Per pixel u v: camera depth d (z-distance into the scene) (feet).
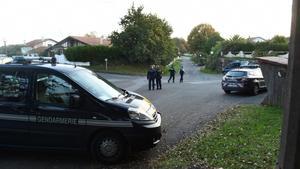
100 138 23.39
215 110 47.26
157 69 85.87
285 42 221.05
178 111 46.44
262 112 42.47
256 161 21.84
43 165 23.21
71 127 23.43
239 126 32.96
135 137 23.08
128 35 182.19
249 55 211.82
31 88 24.14
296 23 13.41
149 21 184.34
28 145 24.02
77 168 22.62
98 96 23.90
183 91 78.43
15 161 24.03
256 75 71.51
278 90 48.67
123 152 23.29
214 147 25.13
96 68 181.16
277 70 48.34
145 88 88.84
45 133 23.70
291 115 13.76
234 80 70.13
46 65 25.32
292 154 13.82
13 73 24.63
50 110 23.59
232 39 232.12
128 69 179.32
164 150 26.35
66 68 25.34
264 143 26.04
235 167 20.89
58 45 282.15
